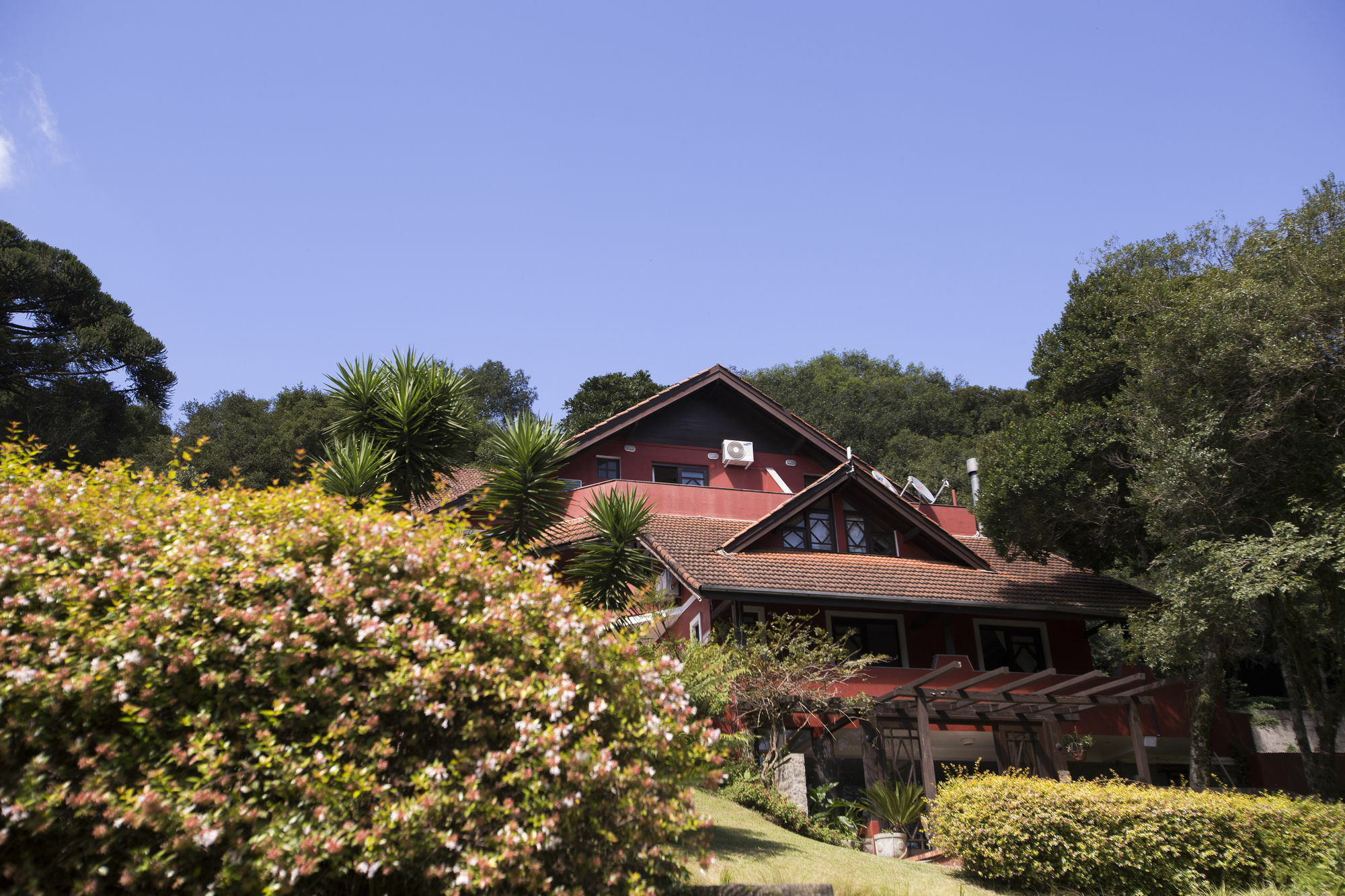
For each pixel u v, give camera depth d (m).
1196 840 11.34
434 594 6.27
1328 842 11.52
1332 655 18.28
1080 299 23.47
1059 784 11.85
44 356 29.58
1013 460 19.88
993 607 18.52
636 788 6.05
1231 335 15.62
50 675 5.04
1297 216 16.38
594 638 6.69
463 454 14.52
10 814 4.75
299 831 5.12
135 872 4.92
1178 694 19.50
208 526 6.25
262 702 5.56
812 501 19.88
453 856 5.45
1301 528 15.12
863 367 68.88
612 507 13.27
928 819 13.32
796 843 11.38
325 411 42.50
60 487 6.42
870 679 17.47
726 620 18.16
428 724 5.87
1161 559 15.56
